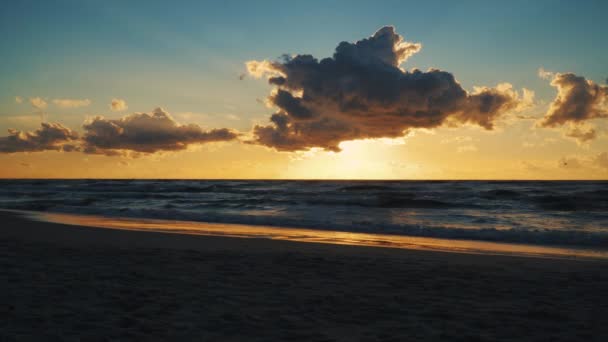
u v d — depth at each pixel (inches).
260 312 198.4
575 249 489.7
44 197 1749.5
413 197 1641.2
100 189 2628.0
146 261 322.7
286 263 329.7
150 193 2126.0
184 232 605.6
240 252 384.8
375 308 209.3
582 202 1300.4
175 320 183.3
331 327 178.9
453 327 181.8
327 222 748.6
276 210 1113.4
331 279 274.8
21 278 254.5
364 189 2458.2
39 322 176.4
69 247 384.5
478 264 345.4
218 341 159.6
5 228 560.7
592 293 245.9
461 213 1024.9
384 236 597.0
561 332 177.3
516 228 711.7
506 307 214.5
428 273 300.2
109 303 206.8
